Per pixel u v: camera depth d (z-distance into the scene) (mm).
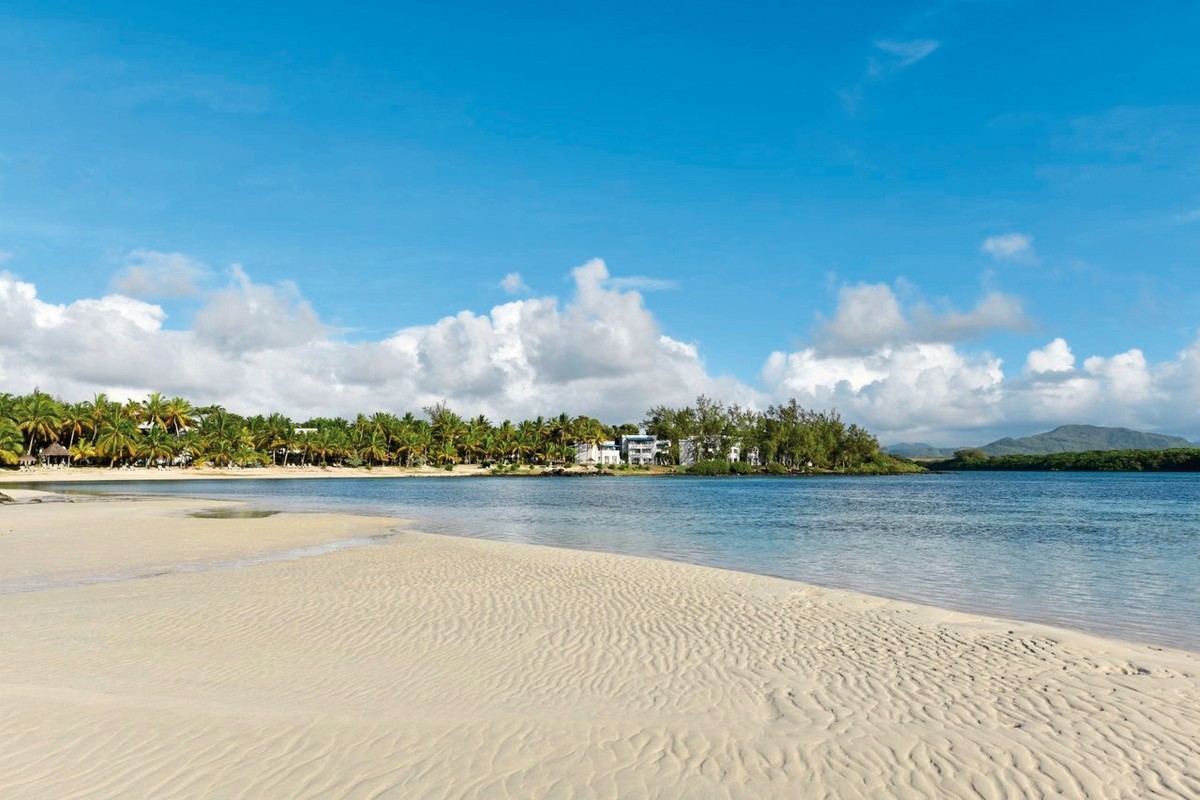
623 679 10367
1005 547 29969
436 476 152000
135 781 6441
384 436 164125
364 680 10219
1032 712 8852
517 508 55000
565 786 6488
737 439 186500
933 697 9477
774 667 11000
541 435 180250
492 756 7102
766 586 18250
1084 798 6535
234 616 14375
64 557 23828
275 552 25188
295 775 6609
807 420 192000
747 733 7871
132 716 7824
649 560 22828
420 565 21516
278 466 151250
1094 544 31188
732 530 37438
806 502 65875
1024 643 12531
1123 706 9086
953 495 79812
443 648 12070
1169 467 179750
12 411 114875
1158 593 19125
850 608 15578
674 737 7688
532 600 16125
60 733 7359
